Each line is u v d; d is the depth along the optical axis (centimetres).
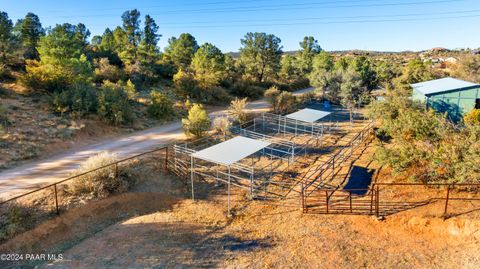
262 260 1112
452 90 2436
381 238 1213
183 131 2650
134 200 1569
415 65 4469
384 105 2392
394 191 1488
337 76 4091
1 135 1931
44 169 1723
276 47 5444
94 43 6331
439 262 1081
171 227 1340
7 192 1426
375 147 2042
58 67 2859
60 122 2338
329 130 2781
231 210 1494
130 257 1130
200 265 1089
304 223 1336
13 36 3391
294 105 3756
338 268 1064
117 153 2020
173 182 1764
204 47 4962
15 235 1198
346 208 1410
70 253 1157
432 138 1625
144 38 5444
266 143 1700
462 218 1217
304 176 1817
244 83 4806
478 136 1473
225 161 1436
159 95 3156
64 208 1384
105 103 2612
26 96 2686
